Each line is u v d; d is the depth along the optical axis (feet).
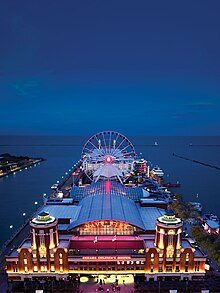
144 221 503.61
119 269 416.87
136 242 435.53
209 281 407.85
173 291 366.63
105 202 539.70
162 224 408.05
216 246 481.87
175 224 407.03
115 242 433.89
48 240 406.00
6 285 402.11
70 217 510.17
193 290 385.91
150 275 413.18
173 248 408.67
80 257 411.75
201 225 629.51
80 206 573.33
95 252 423.64
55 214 526.16
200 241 522.06
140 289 385.50
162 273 412.36
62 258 411.34
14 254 419.54
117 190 654.94
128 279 413.39
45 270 414.00
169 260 410.72
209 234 550.36
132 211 522.88
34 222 408.87
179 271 413.39
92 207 523.29
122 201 563.48
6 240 591.37
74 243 431.02
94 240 437.99
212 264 453.58
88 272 414.82
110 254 418.92
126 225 464.24
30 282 403.54
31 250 408.87
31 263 409.69
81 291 385.91
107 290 384.47
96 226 465.06
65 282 407.23
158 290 384.88
